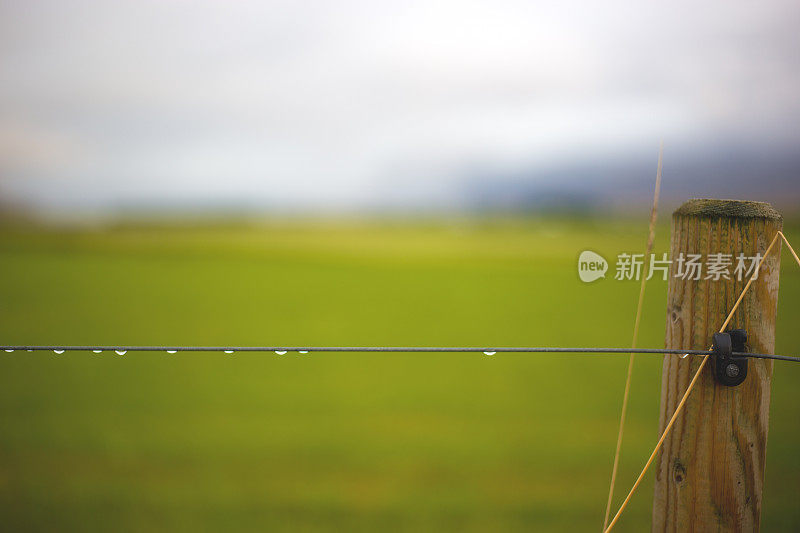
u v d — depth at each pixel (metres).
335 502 3.90
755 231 1.90
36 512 3.70
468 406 5.97
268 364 7.55
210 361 7.63
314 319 10.91
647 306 11.43
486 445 4.91
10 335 9.31
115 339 9.20
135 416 5.59
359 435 5.08
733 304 1.92
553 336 9.45
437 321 10.74
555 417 5.60
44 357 7.62
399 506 3.84
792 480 4.09
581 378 6.92
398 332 9.94
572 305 11.70
